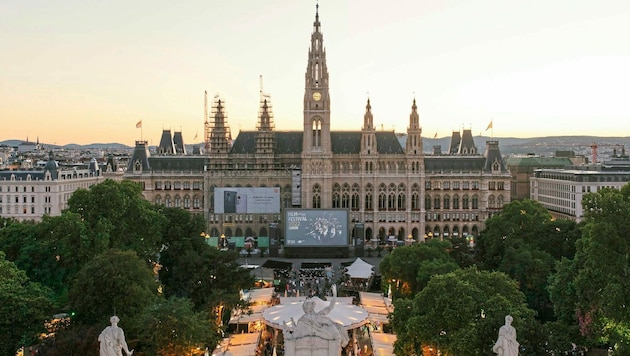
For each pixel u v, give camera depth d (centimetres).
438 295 9938
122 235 14538
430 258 15938
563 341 9538
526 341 9088
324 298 15450
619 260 9625
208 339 10225
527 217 17500
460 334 9106
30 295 10194
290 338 6300
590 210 10281
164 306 9644
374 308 14475
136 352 9662
